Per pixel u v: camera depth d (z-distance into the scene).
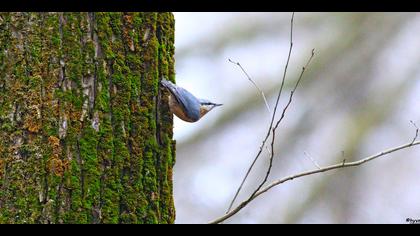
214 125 18.55
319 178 18.16
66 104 7.73
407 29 19.64
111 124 7.91
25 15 7.80
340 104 18.88
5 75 7.73
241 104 18.64
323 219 17.91
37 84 7.71
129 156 7.99
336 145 18.27
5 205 7.55
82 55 7.86
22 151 7.62
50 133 7.66
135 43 8.20
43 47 7.77
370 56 19.30
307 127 18.45
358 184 18.27
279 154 18.20
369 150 18.36
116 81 8.00
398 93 18.98
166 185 8.30
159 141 8.35
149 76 8.29
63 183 7.61
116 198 7.82
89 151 7.74
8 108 7.68
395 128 18.77
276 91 18.72
